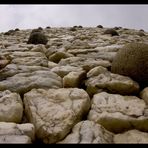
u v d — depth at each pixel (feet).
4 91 14.92
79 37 45.96
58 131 11.36
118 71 16.83
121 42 38.99
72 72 17.02
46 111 12.75
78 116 12.64
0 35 67.15
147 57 16.25
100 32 63.46
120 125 12.02
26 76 17.34
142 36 60.95
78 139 10.93
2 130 11.17
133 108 13.03
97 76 16.43
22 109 13.33
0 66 20.90
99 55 23.68
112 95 14.32
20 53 26.02
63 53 24.59
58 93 14.28
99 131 11.32
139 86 15.66
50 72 17.81
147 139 11.28
